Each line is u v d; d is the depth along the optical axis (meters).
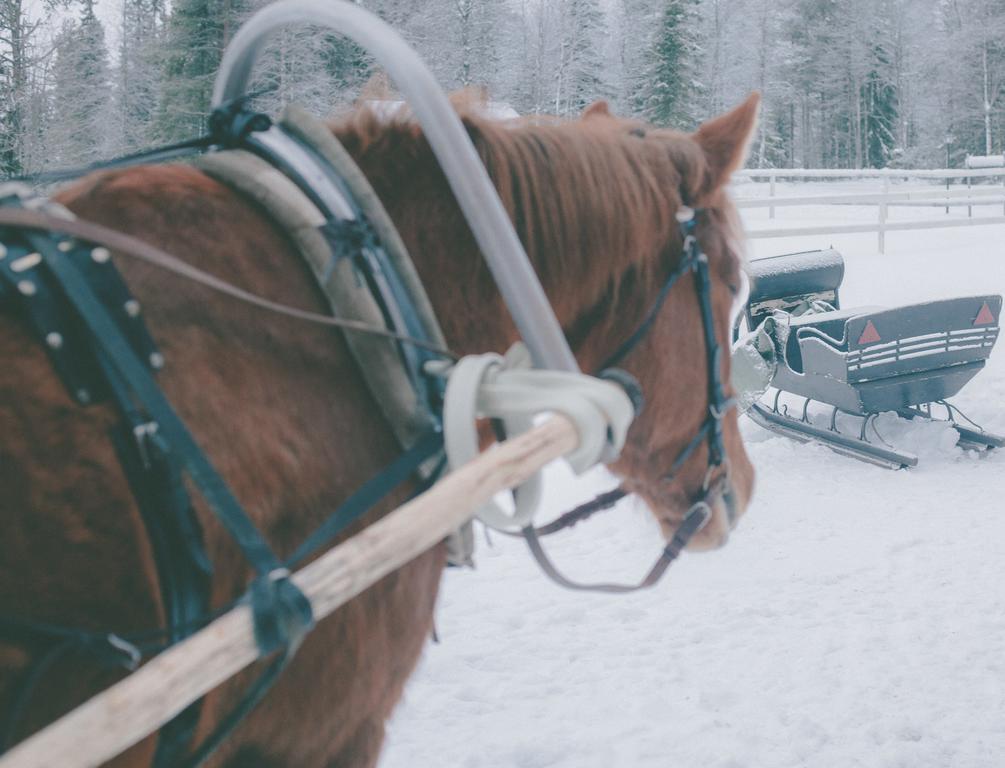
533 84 37.56
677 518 2.27
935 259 13.77
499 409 1.45
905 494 6.96
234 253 1.42
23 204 1.26
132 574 1.17
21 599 1.10
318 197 1.54
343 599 1.08
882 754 3.63
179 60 18.16
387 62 1.58
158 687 0.92
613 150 1.96
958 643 4.62
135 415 1.19
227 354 1.34
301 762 1.44
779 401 9.32
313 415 1.42
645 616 5.01
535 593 5.34
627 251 1.93
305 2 1.67
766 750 3.72
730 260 2.16
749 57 56.88
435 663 4.45
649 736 3.82
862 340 7.42
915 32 59.59
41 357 1.17
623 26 50.06
